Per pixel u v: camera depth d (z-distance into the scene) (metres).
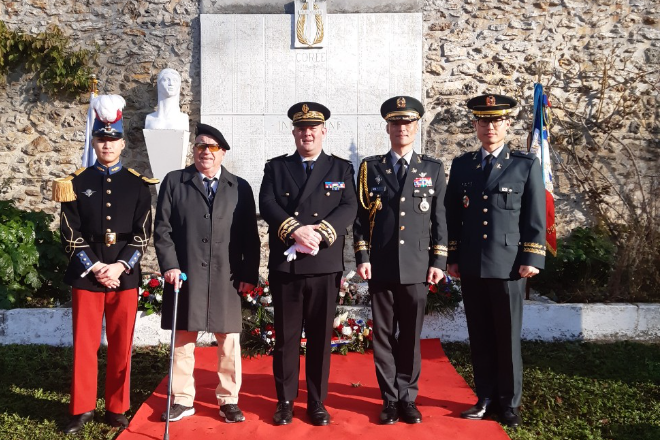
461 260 3.30
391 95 5.55
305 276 3.11
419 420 3.16
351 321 4.48
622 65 5.63
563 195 5.69
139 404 3.50
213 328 3.14
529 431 3.14
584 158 5.67
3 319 4.49
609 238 5.52
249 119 5.59
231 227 3.25
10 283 4.75
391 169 3.27
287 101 5.57
